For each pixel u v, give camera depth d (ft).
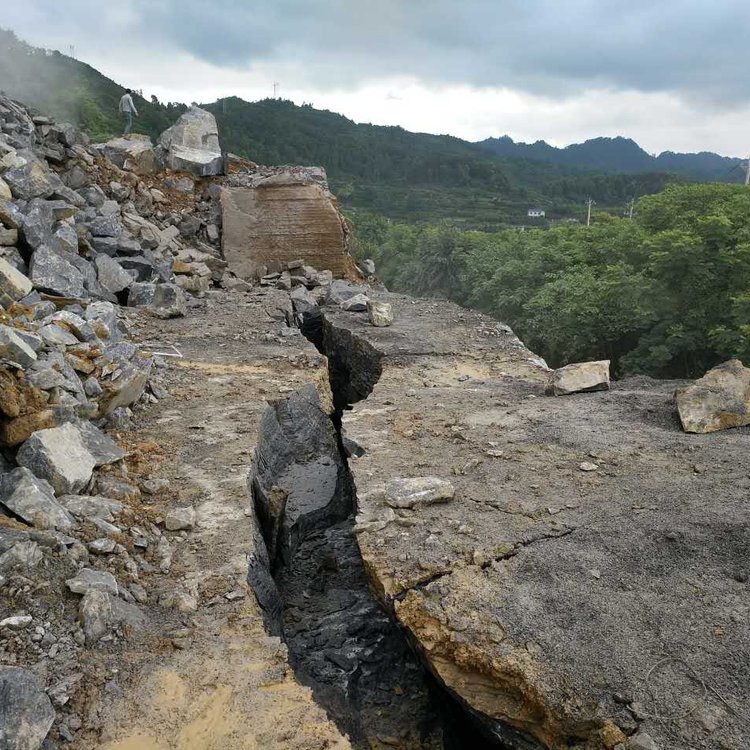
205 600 14.51
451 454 21.40
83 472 17.07
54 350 20.76
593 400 26.05
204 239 53.62
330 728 11.57
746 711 11.07
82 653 12.28
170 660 12.67
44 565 13.48
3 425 17.03
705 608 13.42
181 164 55.42
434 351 34.73
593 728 11.37
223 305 42.34
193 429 23.13
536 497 18.16
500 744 13.14
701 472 18.89
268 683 12.37
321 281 51.98
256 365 30.89
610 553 15.40
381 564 15.65
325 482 26.73
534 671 12.23
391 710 16.06
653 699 11.44
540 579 14.62
